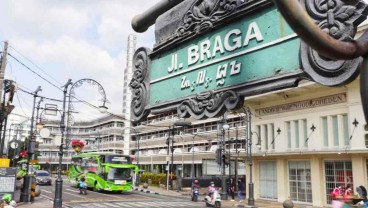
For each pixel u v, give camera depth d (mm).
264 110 25203
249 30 1831
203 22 2078
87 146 69312
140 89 2611
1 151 22281
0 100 17531
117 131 64188
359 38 1310
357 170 18812
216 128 42844
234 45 1901
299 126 22438
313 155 21141
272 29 1724
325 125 21062
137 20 2641
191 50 2182
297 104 22719
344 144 19766
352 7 1363
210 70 2023
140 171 53281
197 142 45719
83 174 33094
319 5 1471
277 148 23844
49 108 22953
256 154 24469
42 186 36844
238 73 1854
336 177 20125
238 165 37312
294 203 22281
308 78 1548
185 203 24094
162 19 2471
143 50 2631
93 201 23641
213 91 1960
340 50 1221
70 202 22641
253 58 1792
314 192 20984
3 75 17625
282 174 23250
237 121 38562
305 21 1156
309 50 1512
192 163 42156
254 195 25328
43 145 73000
